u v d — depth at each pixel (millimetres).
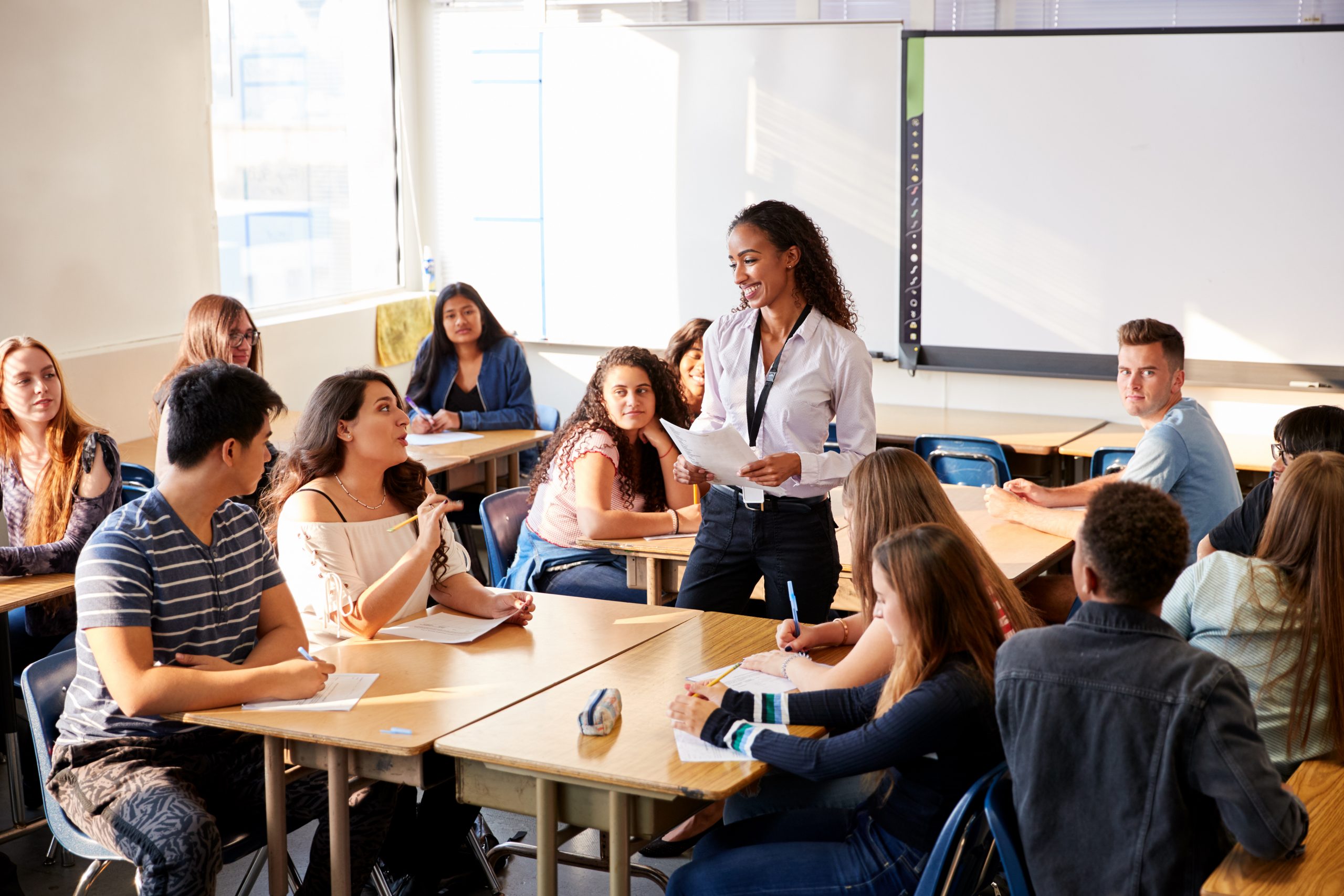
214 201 5301
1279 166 5016
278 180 5781
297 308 5910
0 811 3277
